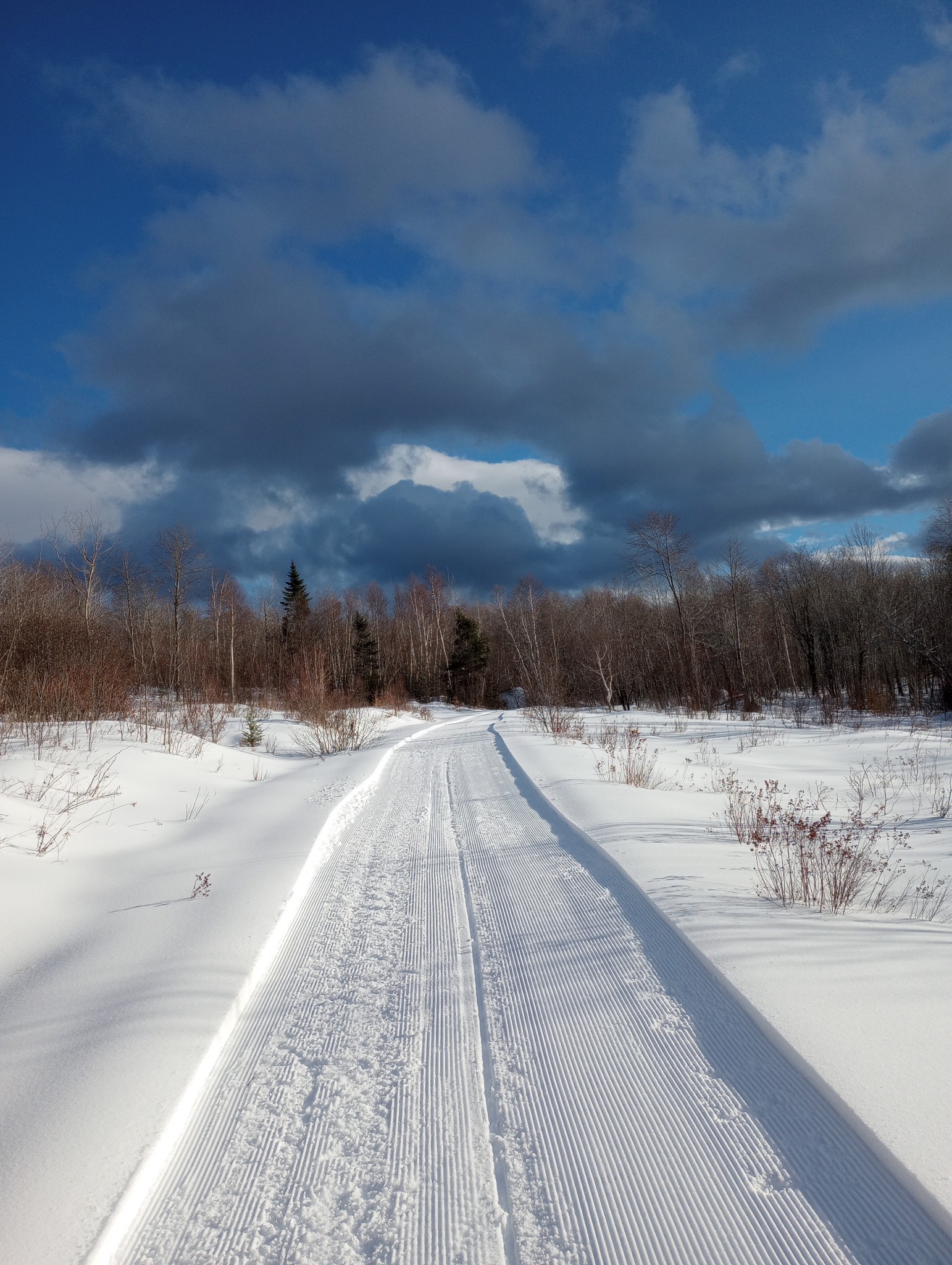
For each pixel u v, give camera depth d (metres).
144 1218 2.41
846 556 40.47
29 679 13.43
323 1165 2.65
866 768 13.00
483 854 6.69
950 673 29.48
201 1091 3.12
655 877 5.39
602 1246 2.20
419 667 54.12
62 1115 2.84
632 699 44.47
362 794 10.24
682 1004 3.56
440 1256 2.22
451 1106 2.96
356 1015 3.76
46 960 4.52
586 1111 2.84
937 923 4.49
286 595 54.31
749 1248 2.14
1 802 7.16
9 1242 2.21
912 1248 2.08
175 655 33.88
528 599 50.12
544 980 3.99
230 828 8.05
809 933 4.22
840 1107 2.59
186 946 4.53
